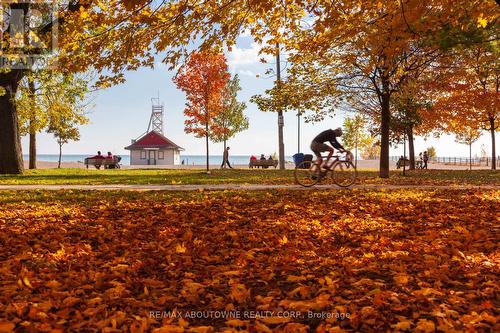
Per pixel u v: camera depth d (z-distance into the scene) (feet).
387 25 28.55
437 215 29.60
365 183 55.47
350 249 19.94
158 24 28.22
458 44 37.86
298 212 30.32
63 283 14.92
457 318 11.66
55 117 96.63
